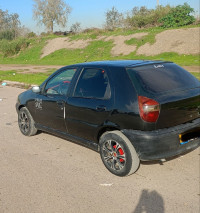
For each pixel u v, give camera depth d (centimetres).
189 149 400
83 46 3456
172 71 421
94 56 3030
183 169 423
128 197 352
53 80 522
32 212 324
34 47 3994
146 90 370
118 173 404
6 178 411
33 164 459
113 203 339
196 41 2519
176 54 2448
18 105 604
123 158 392
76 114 452
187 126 388
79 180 400
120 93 388
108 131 409
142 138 363
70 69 494
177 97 376
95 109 415
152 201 341
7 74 1895
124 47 2973
